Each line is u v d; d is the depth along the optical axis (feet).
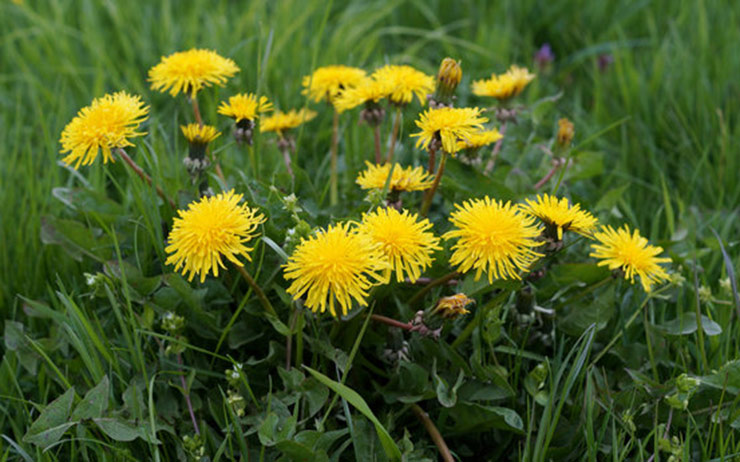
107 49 4.05
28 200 3.32
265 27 4.08
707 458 2.78
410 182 2.91
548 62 3.98
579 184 3.43
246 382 2.76
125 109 2.82
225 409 2.76
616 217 3.32
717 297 3.07
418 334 2.84
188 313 2.87
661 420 2.82
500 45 4.15
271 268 2.86
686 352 2.93
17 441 2.84
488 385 2.81
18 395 2.93
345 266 2.64
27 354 2.90
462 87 3.91
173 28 4.16
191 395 2.82
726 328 3.00
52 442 2.71
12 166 3.34
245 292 2.90
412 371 2.80
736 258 3.20
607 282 2.91
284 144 3.18
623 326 2.94
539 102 3.33
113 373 2.84
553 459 2.80
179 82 2.95
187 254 2.68
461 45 4.25
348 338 2.84
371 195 2.83
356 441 2.74
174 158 3.33
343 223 2.88
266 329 2.88
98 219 2.99
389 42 4.47
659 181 3.50
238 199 2.72
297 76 3.86
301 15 4.13
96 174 3.27
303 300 2.74
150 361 2.89
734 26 3.93
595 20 4.41
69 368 2.89
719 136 3.57
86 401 2.73
